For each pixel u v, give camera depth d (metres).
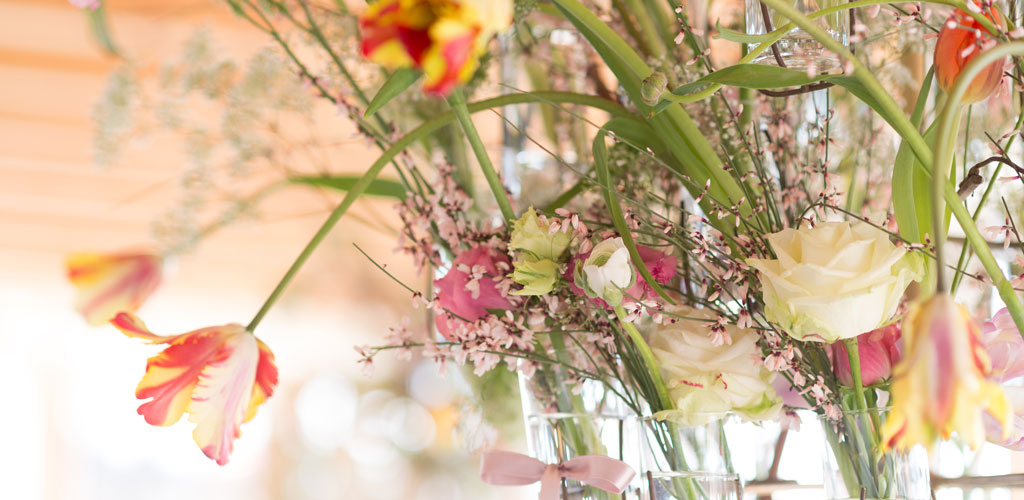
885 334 0.84
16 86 2.62
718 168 0.87
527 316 0.90
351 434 3.82
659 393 0.88
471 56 0.66
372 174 0.87
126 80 1.11
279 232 3.32
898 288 0.79
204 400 0.82
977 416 0.66
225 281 3.70
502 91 1.07
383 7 0.66
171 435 4.12
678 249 0.92
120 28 1.75
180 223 1.08
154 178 3.00
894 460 0.84
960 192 0.83
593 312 0.89
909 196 0.81
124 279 0.87
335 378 3.96
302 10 0.99
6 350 3.93
